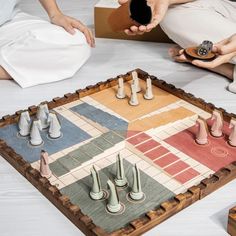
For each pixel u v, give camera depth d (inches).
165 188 53.4
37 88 76.7
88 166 57.3
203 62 64.6
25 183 56.3
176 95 70.4
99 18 91.7
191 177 55.0
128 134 61.9
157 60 85.0
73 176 55.6
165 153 58.6
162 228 49.5
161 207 49.8
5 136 62.9
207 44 66.4
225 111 65.2
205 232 49.3
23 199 54.0
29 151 59.9
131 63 84.1
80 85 77.4
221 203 52.7
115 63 84.1
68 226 50.1
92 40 82.5
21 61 76.2
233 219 48.0
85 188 53.8
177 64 83.4
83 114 66.8
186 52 67.3
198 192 52.0
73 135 62.5
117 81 73.9
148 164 57.3
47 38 77.3
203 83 77.4
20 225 50.7
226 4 82.2
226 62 74.5
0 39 77.1
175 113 66.2
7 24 78.4
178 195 51.1
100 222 49.2
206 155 58.4
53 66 77.9
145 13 67.5
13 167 58.8
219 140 60.9
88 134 62.7
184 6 79.2
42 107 64.6
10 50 75.7
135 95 68.3
